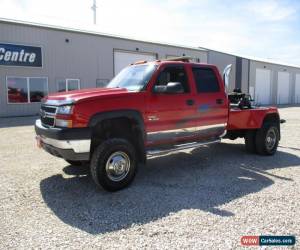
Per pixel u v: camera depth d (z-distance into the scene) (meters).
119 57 23.62
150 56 25.83
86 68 21.62
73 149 4.54
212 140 6.43
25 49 18.69
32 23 19.17
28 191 4.88
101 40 22.28
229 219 3.84
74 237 3.42
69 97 4.72
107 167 4.75
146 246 3.21
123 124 5.34
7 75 18.12
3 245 3.24
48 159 6.99
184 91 5.89
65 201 4.48
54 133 4.56
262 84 37.12
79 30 21.06
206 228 3.60
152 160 6.97
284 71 40.69
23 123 14.41
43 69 19.56
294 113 21.44
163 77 5.55
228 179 5.52
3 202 4.43
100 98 4.75
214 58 33.59
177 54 27.95
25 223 3.77
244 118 7.02
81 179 5.50
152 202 4.44
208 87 6.33
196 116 6.02
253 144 7.48
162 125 5.48
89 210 4.16
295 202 4.38
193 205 4.31
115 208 4.22
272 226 3.63
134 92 5.12
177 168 6.28
